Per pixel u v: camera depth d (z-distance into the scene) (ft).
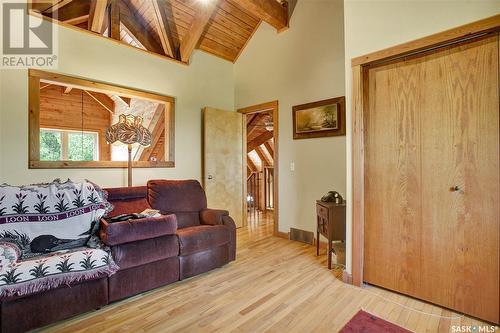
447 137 6.54
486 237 6.06
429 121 6.80
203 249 8.66
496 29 5.79
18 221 6.78
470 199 6.24
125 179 11.60
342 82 11.25
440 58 6.61
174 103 13.30
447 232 6.57
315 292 7.55
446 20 6.31
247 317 6.36
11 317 5.47
